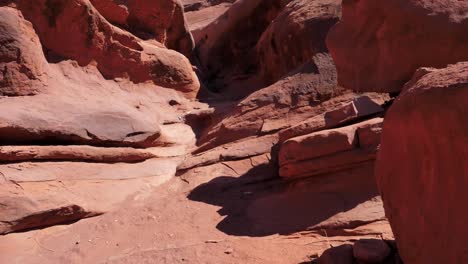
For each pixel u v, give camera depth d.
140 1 12.41
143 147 8.35
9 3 9.09
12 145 6.90
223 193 6.71
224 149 7.91
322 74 8.58
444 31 5.02
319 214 5.50
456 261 2.83
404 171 3.38
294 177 6.25
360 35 5.81
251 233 5.47
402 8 5.31
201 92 12.59
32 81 8.45
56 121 7.29
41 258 5.29
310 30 10.02
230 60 15.76
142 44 11.29
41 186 6.36
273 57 11.88
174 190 7.09
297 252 4.80
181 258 4.86
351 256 4.20
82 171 6.95
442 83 2.83
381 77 5.58
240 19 15.63
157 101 10.94
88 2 9.99
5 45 8.30
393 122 3.36
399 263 3.95
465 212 2.72
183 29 14.82
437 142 2.88
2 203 5.75
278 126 8.11
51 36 9.73
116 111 8.08
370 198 5.49
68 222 6.24
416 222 3.29
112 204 6.66
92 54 10.27
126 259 4.98
